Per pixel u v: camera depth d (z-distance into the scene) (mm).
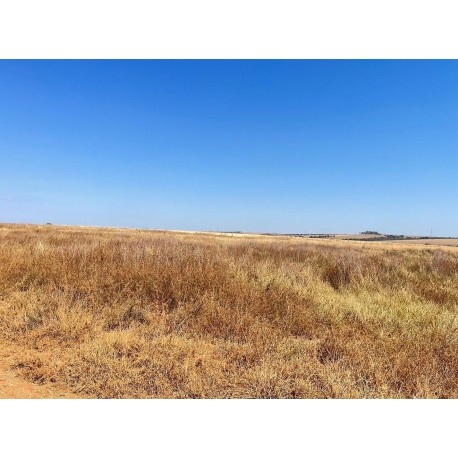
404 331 4992
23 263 7215
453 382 3781
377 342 4594
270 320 5395
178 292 5969
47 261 7273
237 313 5293
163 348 4246
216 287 6309
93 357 3889
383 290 7273
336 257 11680
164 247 10328
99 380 3553
